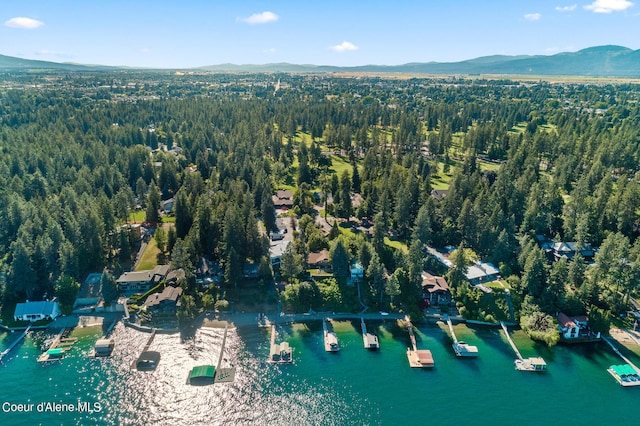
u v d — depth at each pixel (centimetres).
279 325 11125
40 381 9081
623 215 14112
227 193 16875
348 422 8306
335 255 12038
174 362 9756
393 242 14400
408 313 11444
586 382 9362
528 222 14575
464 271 11969
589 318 10812
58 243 12300
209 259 13075
